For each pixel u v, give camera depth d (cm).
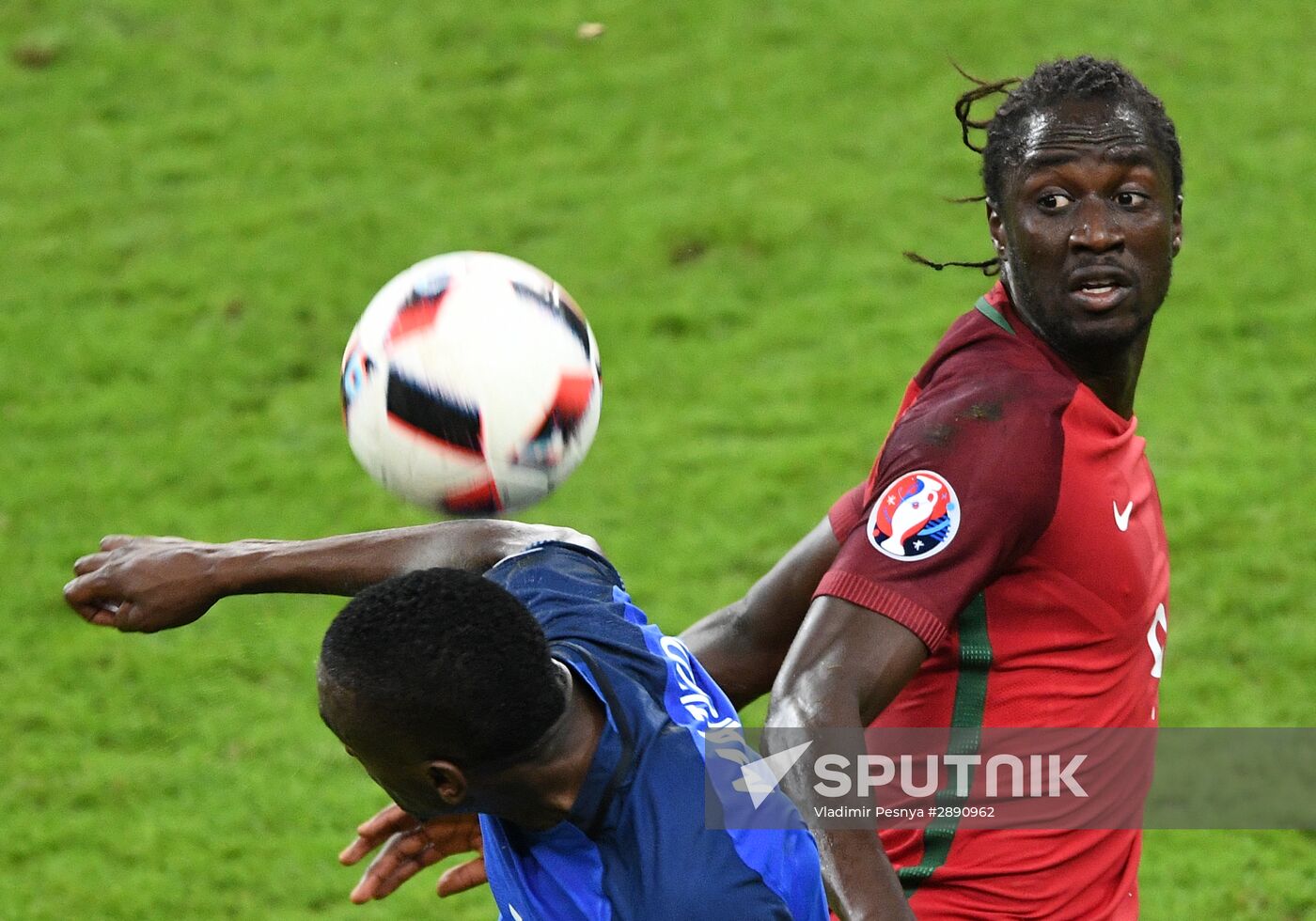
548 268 3147
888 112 3562
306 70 3847
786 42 3831
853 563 912
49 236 3322
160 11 4081
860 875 830
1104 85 953
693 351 2917
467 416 905
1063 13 3834
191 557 955
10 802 1977
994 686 982
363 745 783
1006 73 3619
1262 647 2172
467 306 918
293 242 3256
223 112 3712
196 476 2653
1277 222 3161
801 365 2859
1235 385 2753
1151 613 1016
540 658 784
